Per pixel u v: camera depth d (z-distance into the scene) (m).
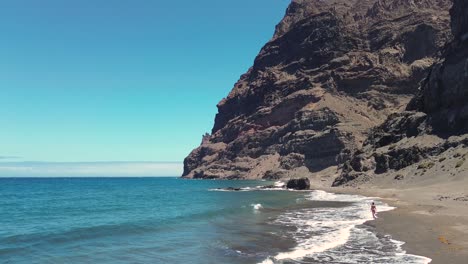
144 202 74.94
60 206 67.38
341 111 195.88
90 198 90.38
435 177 62.41
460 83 75.81
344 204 53.53
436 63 89.06
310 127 197.25
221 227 35.50
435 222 29.69
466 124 72.31
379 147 93.25
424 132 82.31
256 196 85.19
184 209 57.00
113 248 26.34
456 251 20.39
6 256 24.17
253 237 29.16
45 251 25.64
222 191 114.94
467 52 76.00
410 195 52.81
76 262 22.33
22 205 70.44
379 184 76.62
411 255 20.22
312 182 138.50
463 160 60.97
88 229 35.81
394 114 98.25
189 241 28.38
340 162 167.00
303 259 20.72
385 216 35.72
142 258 23.09
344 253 21.75
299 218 39.94
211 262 21.50
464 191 46.75
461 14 80.50
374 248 22.72
